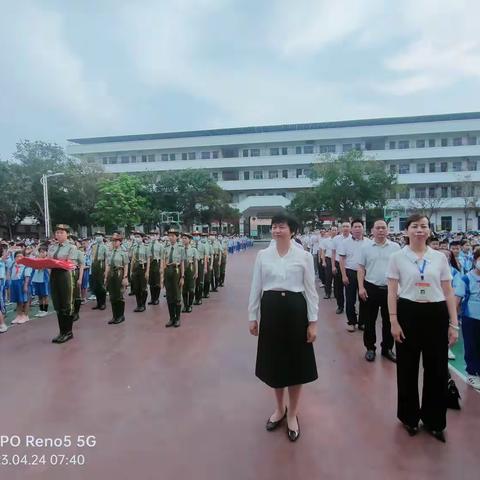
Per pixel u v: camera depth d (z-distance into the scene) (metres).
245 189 50.59
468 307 4.52
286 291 3.28
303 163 49.16
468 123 44.47
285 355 3.26
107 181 33.22
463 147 44.38
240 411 3.76
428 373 3.29
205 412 3.74
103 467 2.92
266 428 3.43
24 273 7.84
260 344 3.39
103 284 8.94
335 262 8.23
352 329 6.71
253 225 51.69
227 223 46.25
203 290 10.55
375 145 48.56
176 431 3.40
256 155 51.94
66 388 4.35
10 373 4.85
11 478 2.82
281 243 3.34
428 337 3.26
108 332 6.84
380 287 5.15
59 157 33.22
